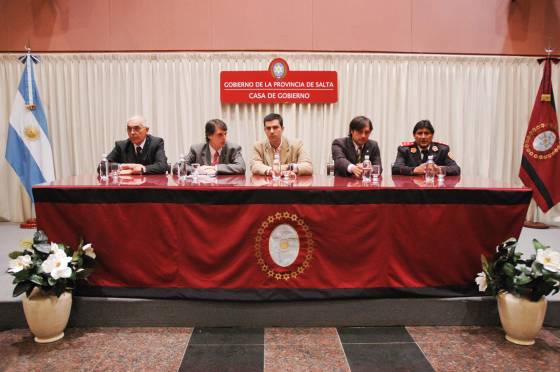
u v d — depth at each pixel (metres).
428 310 2.45
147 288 2.44
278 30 4.88
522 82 5.00
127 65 4.87
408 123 4.99
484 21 4.94
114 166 3.23
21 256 2.25
